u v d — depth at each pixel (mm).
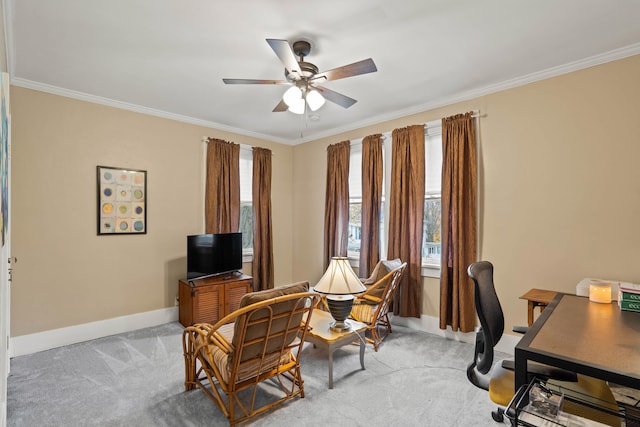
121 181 3510
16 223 2895
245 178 4672
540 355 1244
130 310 3564
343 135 4500
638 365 1144
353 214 4383
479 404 2166
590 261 2574
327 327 2623
